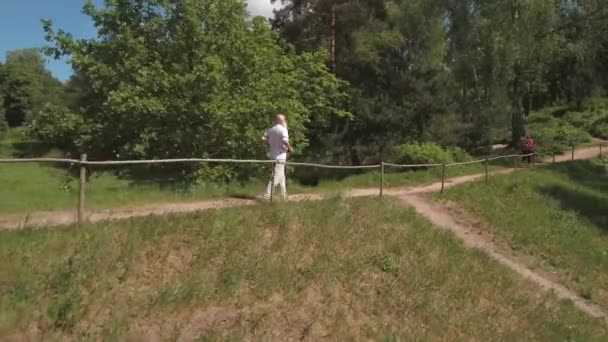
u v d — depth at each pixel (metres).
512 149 32.81
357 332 8.12
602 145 36.44
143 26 17.56
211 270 8.00
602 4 30.73
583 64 37.03
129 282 7.25
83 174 8.18
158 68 16.11
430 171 22.16
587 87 49.25
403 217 12.31
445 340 8.71
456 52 31.84
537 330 10.04
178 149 16.72
